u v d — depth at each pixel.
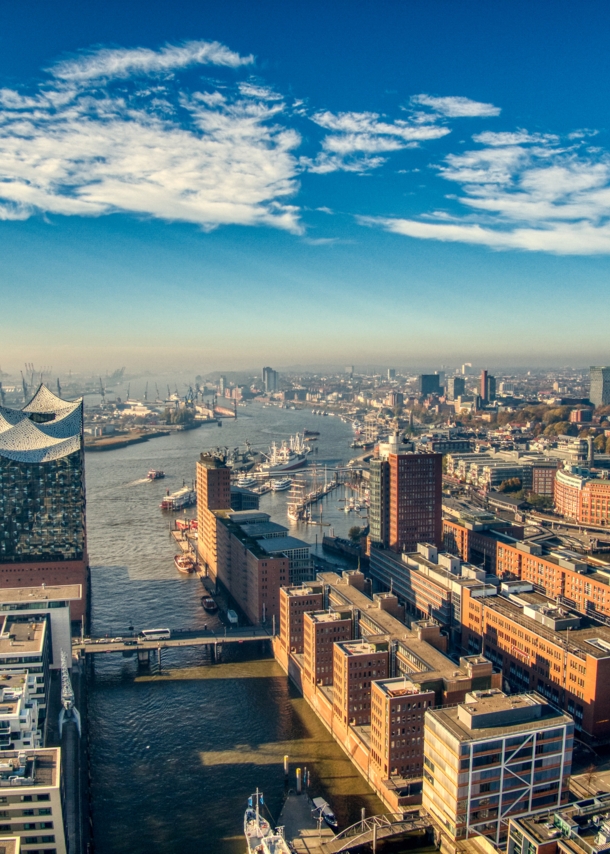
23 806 155.75
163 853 182.50
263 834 180.25
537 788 181.88
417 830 187.12
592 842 144.00
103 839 187.88
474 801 176.38
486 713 181.12
